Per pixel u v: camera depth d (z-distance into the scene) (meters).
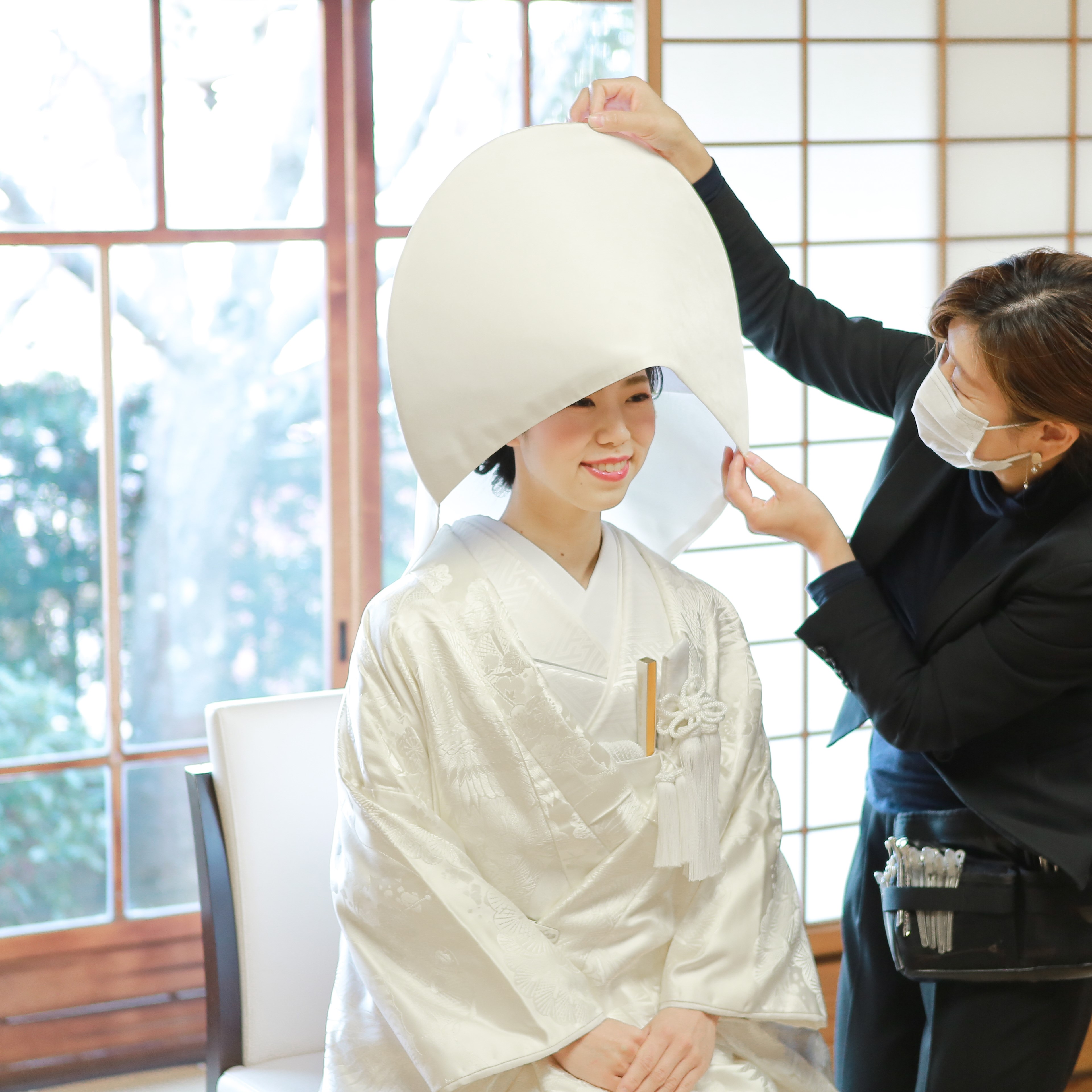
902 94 2.66
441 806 1.28
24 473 2.55
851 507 2.77
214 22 2.55
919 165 2.69
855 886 1.72
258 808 1.66
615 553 1.39
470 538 1.35
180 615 2.70
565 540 1.35
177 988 2.66
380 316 2.70
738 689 1.44
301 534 2.76
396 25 2.64
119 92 2.52
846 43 2.60
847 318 1.75
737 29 2.53
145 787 2.67
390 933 1.26
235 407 2.68
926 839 1.54
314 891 1.68
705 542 2.65
